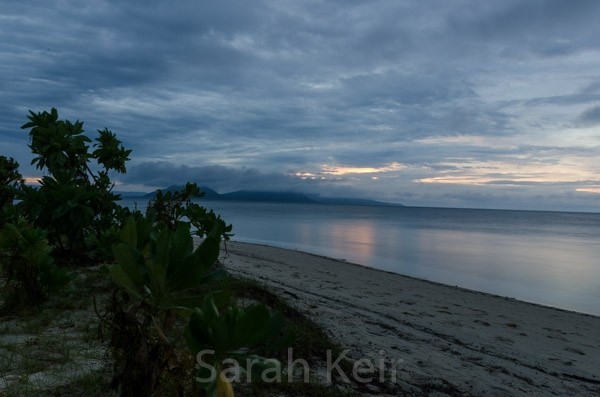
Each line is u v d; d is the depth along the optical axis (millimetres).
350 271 16375
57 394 3121
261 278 10898
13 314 5262
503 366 6312
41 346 4105
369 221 79125
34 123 9500
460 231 57938
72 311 5418
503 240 44281
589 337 9602
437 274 19203
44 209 8188
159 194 8500
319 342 5207
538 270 22203
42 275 5680
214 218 8781
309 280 12539
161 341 2420
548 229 77875
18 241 5457
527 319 10867
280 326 2178
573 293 16344
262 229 46594
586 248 37312
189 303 2238
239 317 1891
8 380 3326
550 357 7477
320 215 103312
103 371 3480
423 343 6855
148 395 2443
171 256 2305
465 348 7066
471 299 12930
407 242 35844
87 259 8672
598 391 5852
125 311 2498
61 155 9172
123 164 10383
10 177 11141
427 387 4676
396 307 10102
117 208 9414
